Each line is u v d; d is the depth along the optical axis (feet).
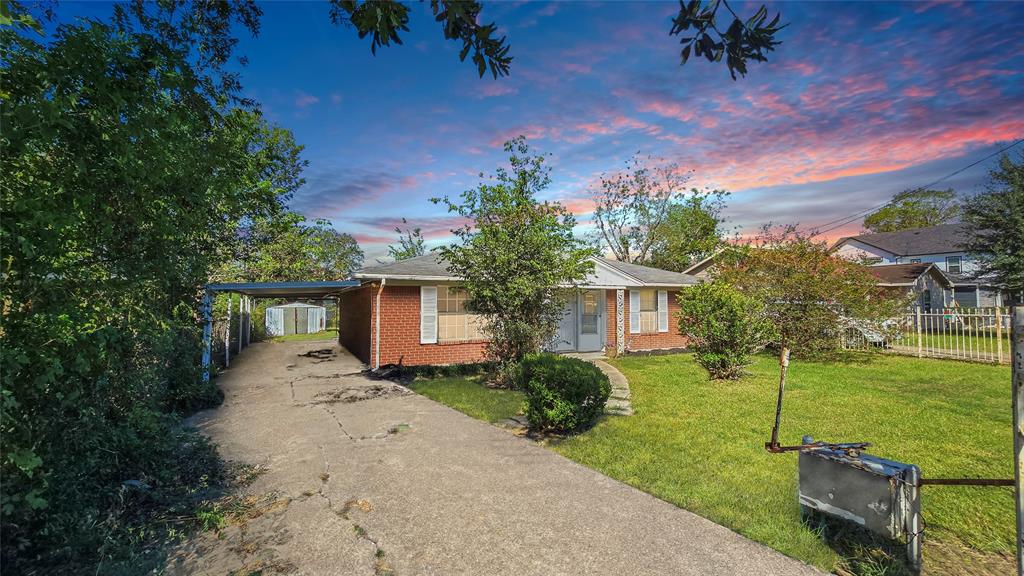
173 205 10.83
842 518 9.84
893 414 21.35
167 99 9.41
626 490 12.99
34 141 7.34
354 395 27.50
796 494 12.54
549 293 29.27
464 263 28.94
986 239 61.72
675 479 13.71
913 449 16.34
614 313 50.72
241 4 13.53
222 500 12.30
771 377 31.89
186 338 23.15
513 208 27.96
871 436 17.89
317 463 15.34
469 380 32.86
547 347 30.78
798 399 24.76
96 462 10.44
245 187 16.31
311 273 79.97
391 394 27.73
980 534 10.35
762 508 11.68
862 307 40.40
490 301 28.68
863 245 115.03
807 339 41.52
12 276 7.34
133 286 9.72
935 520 11.02
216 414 22.70
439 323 40.88
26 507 7.97
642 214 101.86
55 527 8.75
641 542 10.07
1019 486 6.08
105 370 10.10
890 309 41.42
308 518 11.31
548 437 18.30
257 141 35.58
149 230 10.20
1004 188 59.31
